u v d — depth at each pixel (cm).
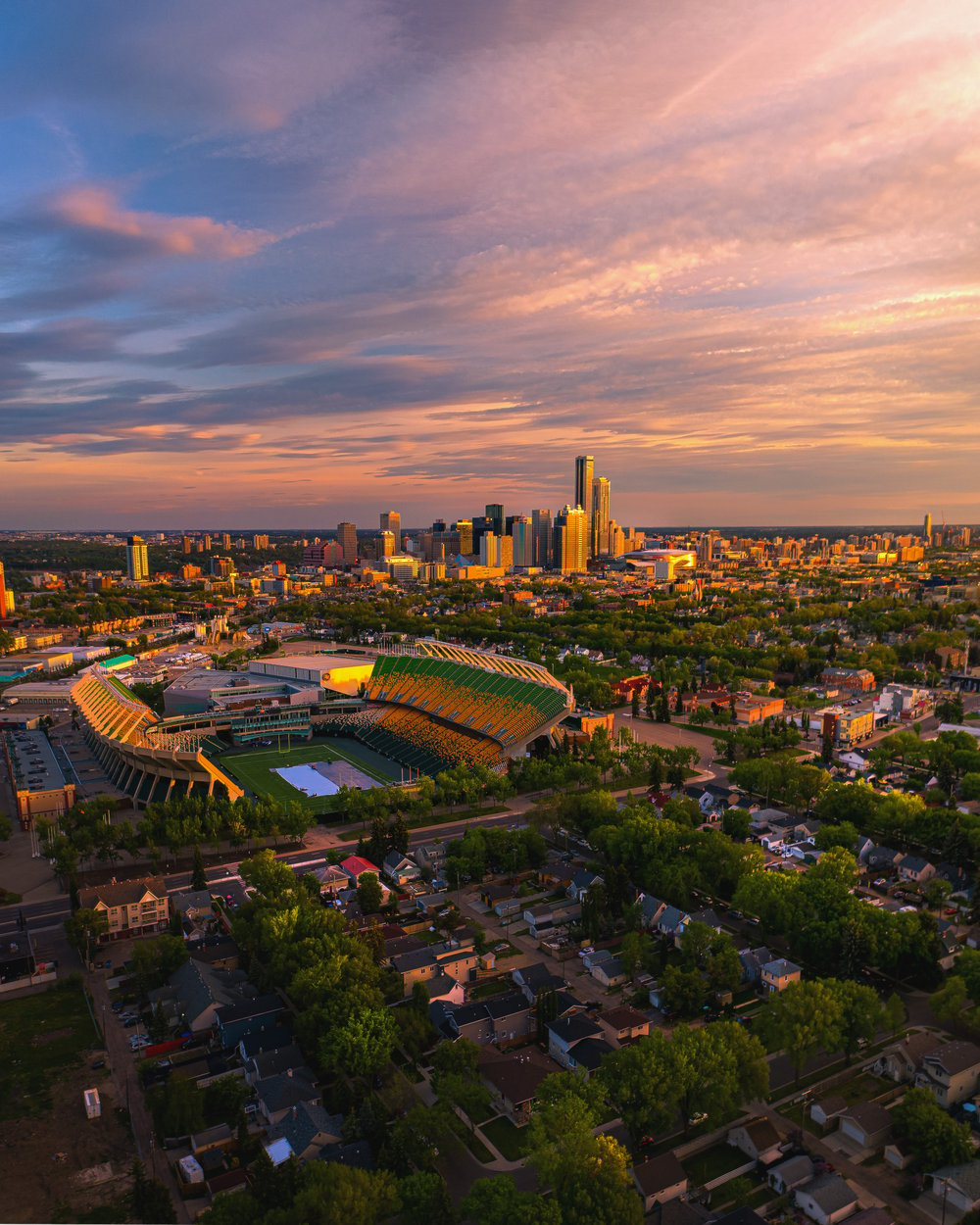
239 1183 13488
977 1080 15638
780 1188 13262
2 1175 13738
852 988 16575
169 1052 17012
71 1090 15812
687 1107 14400
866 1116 14375
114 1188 13450
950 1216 12769
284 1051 16288
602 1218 11781
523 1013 17688
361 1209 11806
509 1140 14512
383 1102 14575
